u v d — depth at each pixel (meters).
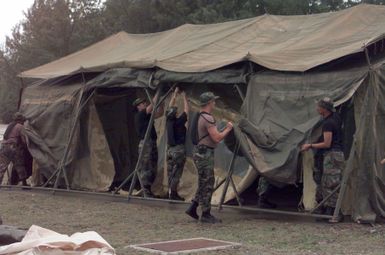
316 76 10.16
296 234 8.84
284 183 10.23
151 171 12.34
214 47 12.60
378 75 9.84
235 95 11.69
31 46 51.41
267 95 10.57
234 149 10.69
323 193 9.74
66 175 13.69
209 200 9.80
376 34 10.55
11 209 11.35
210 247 7.84
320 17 12.79
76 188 13.80
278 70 10.48
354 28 11.51
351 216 9.87
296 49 11.07
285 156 9.94
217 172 11.55
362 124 9.70
